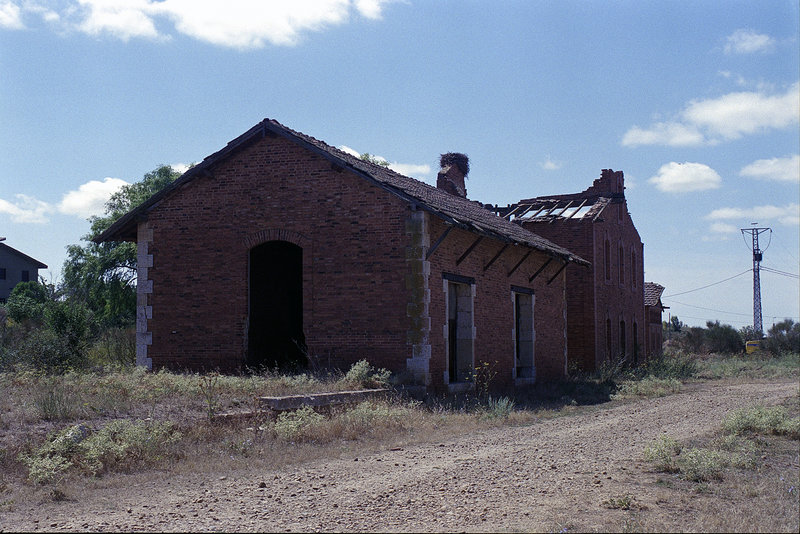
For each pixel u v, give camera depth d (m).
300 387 15.62
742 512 7.21
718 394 22.58
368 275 18.59
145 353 20.30
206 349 19.80
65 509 7.79
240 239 19.80
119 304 41.66
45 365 20.98
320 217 19.12
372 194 18.72
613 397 21.20
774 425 13.32
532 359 25.34
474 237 21.34
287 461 10.21
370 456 10.73
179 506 7.75
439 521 6.97
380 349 18.34
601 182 36.03
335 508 7.51
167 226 20.45
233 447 10.98
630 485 8.60
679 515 7.21
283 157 19.61
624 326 37.34
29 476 8.91
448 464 9.99
